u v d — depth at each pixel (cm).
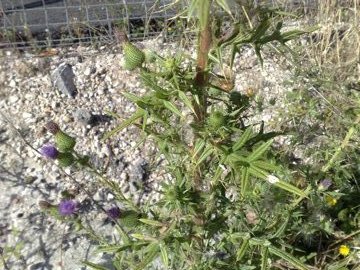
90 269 56
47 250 58
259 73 71
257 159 33
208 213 40
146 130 37
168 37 73
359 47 66
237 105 38
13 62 75
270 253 42
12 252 58
